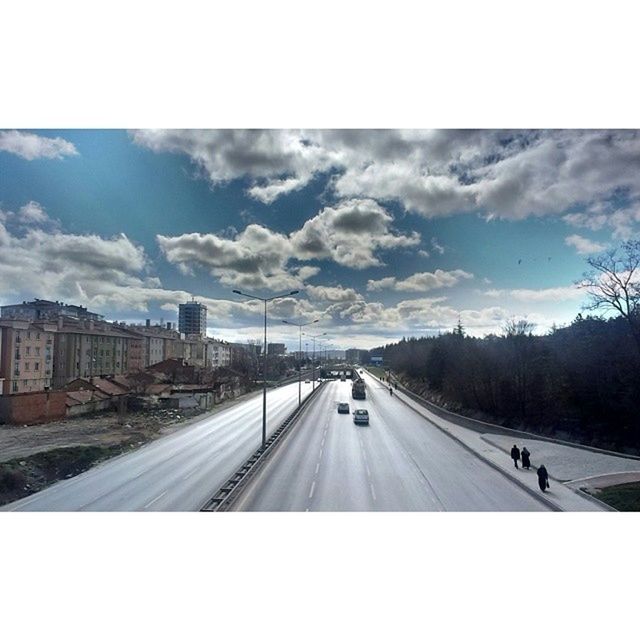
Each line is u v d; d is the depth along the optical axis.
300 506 15.76
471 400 40.84
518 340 36.25
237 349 98.00
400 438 29.83
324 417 39.06
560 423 32.25
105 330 54.94
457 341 47.69
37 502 17.42
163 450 26.56
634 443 26.80
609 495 16.72
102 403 40.59
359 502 16.36
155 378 51.31
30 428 32.75
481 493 17.75
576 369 31.78
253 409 45.81
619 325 29.38
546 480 17.56
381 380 86.81
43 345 44.16
